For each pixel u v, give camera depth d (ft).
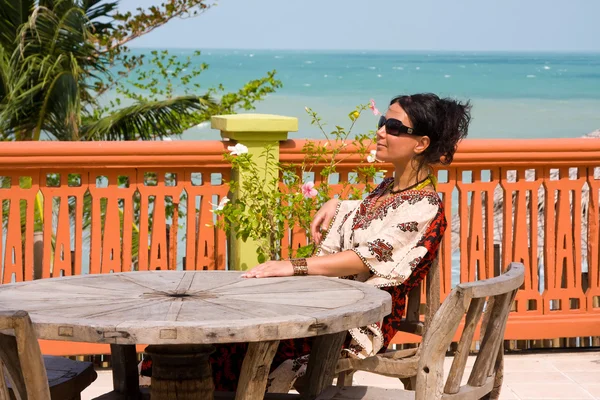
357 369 13.26
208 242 19.63
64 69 37.22
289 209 18.83
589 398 18.49
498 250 20.86
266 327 9.95
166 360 12.07
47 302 11.25
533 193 20.77
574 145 20.44
